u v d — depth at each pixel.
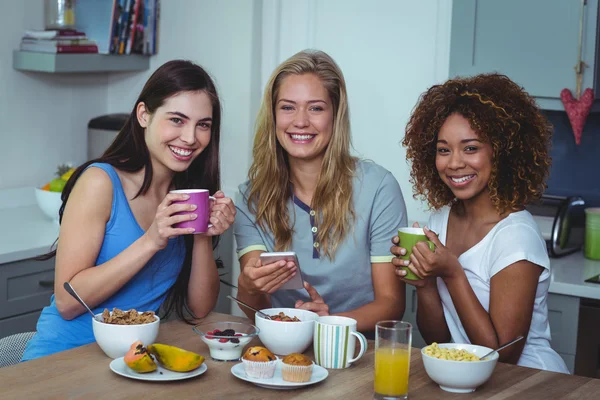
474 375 1.51
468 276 1.94
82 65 3.38
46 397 1.44
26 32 3.34
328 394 1.51
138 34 3.61
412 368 1.67
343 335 1.64
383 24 3.38
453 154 1.91
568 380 1.60
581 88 2.86
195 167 2.11
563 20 2.84
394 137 3.42
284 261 1.85
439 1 3.25
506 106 1.89
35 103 3.53
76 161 3.75
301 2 3.52
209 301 2.07
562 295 2.65
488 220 1.96
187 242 2.07
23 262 2.74
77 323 1.93
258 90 3.59
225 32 3.56
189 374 1.55
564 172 3.34
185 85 1.92
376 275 2.14
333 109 2.11
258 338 1.87
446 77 3.27
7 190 3.42
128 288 1.98
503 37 2.95
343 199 2.11
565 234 3.01
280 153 2.14
